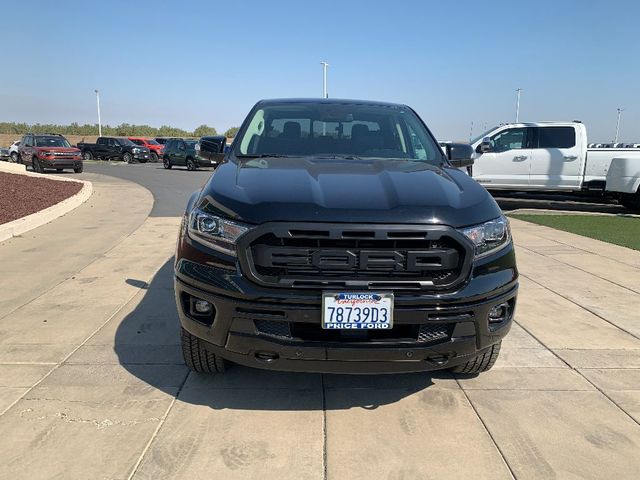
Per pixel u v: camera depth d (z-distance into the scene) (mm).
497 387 3379
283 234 2572
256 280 2604
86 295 5156
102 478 2430
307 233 2576
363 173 3211
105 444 2682
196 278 2760
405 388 3346
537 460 2627
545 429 2902
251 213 2656
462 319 2684
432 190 2904
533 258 7176
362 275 2598
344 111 4422
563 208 13969
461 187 3117
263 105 4516
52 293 5219
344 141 4109
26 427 2814
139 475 2455
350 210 2621
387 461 2600
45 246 7535
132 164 35812
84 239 8078
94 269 6188
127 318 4508
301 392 3266
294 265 2592
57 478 2424
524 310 4898
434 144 4242
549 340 4172
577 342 4141
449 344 2701
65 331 4199
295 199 2707
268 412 3025
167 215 10812
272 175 3123
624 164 12227
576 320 4641
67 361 3641
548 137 13000
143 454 2607
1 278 5766
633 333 4348
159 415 2963
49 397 3137
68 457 2572
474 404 3158
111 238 8164
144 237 8250
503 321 2943
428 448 2711
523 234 9188
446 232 2627
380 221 2584
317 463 2572
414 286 2611
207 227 2783
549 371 3623
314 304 2576
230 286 2639
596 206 14555
